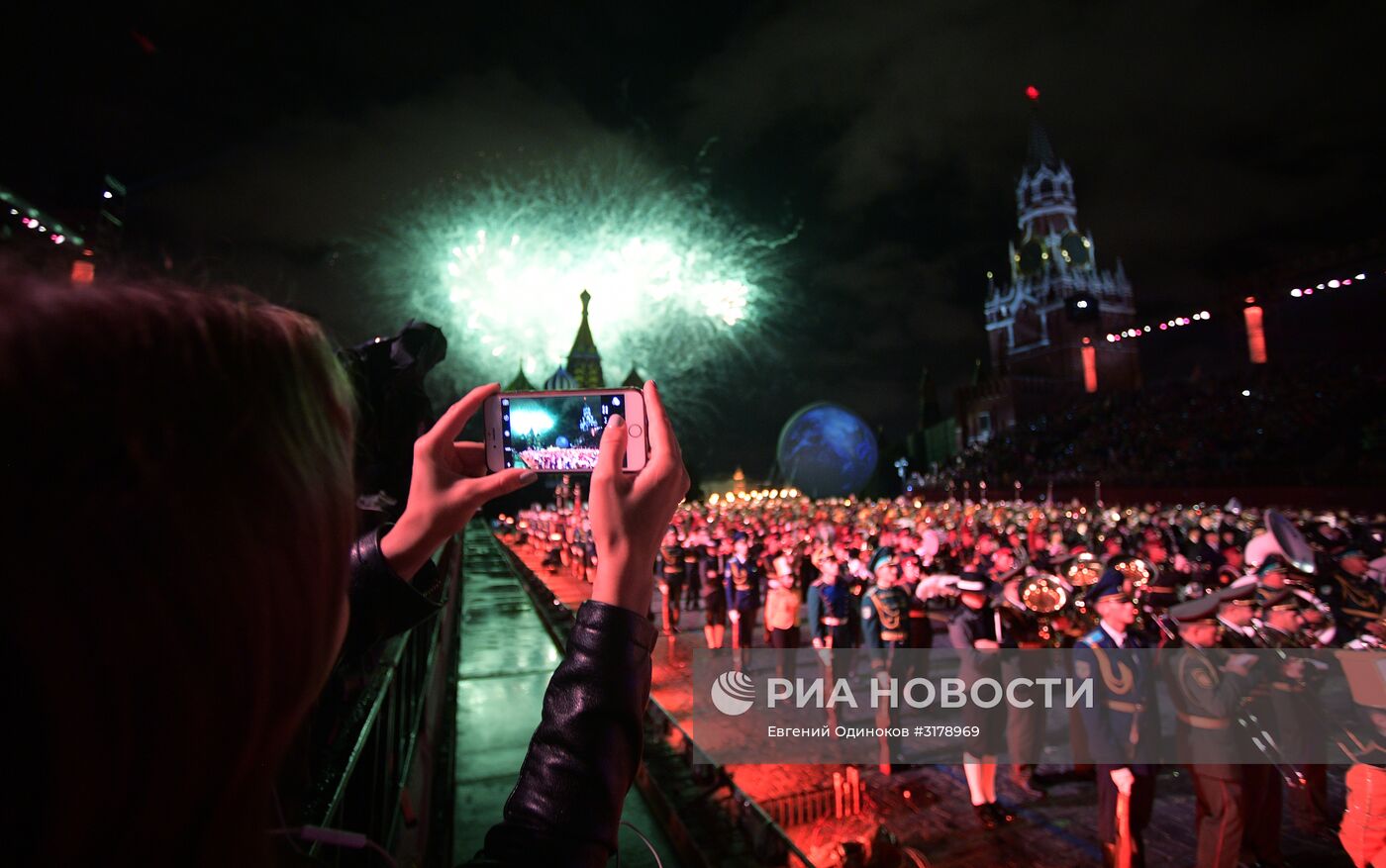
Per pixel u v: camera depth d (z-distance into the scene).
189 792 0.40
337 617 0.53
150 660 0.39
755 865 4.54
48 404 0.38
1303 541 7.54
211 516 0.42
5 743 0.36
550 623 11.08
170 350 0.44
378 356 2.35
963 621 6.25
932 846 5.45
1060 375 98.75
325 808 1.60
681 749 6.38
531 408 1.10
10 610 0.35
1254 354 43.34
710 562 13.63
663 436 0.92
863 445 57.12
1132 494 37.06
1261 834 5.13
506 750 5.72
